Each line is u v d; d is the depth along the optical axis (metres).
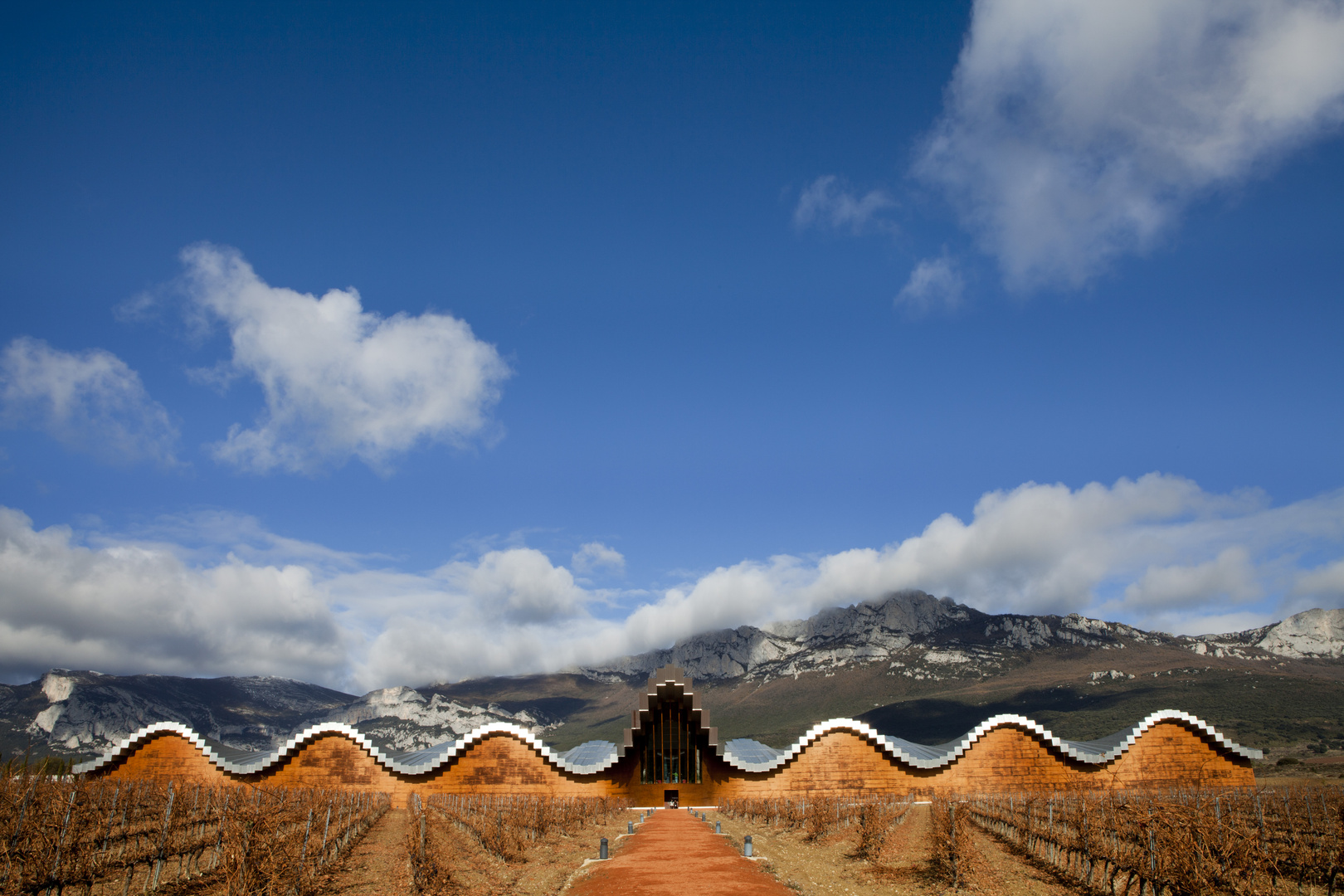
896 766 72.88
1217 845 25.42
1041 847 39.28
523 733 73.56
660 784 73.50
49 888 25.86
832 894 29.27
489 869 36.00
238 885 26.30
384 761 71.50
